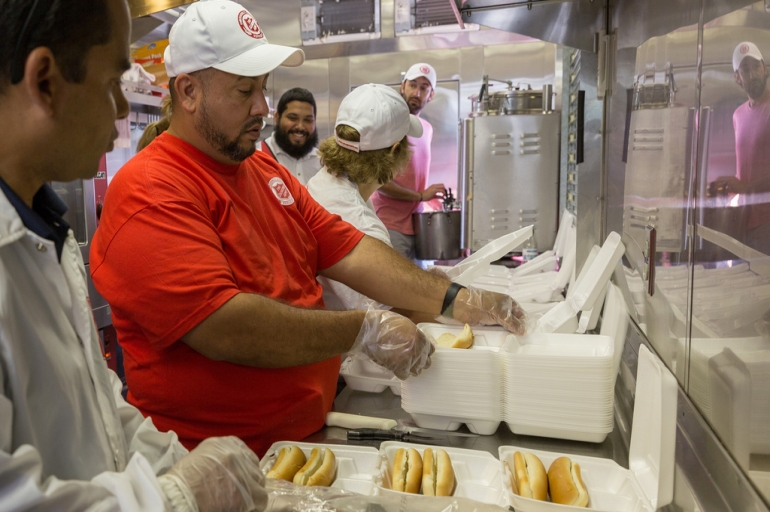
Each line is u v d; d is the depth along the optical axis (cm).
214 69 113
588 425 108
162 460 86
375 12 441
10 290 57
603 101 197
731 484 71
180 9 308
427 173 430
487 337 137
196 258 105
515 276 241
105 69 59
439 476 94
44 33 53
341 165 175
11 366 56
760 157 62
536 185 353
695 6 91
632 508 88
